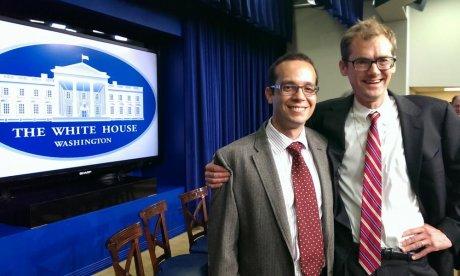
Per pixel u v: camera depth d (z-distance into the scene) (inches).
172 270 78.7
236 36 177.6
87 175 123.1
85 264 108.7
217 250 45.1
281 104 46.7
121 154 134.0
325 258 47.1
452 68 223.1
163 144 159.2
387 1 161.2
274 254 44.5
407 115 49.6
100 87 124.2
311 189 46.8
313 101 47.6
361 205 48.9
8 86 97.3
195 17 150.8
